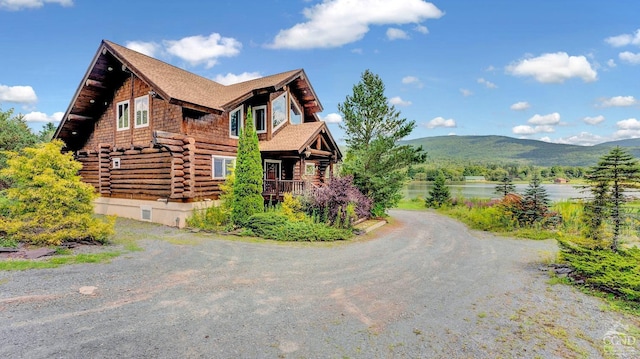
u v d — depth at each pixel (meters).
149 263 8.32
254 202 13.84
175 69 18.44
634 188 8.16
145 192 15.75
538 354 4.44
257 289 6.74
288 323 5.18
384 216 20.22
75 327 4.74
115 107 17.08
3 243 8.44
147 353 4.15
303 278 7.59
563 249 8.71
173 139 14.05
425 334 4.95
